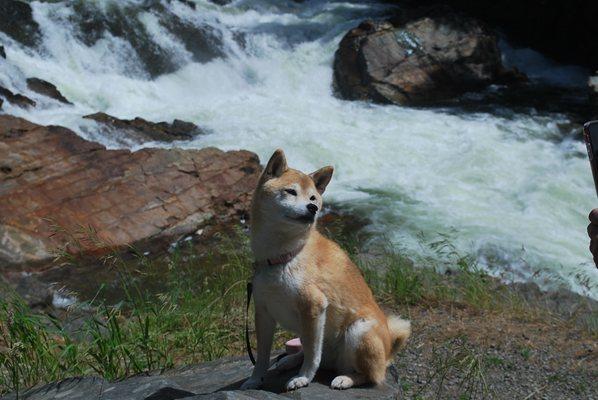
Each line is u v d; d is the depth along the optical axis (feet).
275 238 12.75
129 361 19.06
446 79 57.77
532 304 26.71
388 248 32.50
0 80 44.39
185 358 19.81
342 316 13.42
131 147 41.68
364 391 13.37
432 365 19.03
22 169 34.01
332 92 56.65
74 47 51.29
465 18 62.08
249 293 13.55
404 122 50.08
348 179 41.91
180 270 29.78
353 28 61.62
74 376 16.52
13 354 17.97
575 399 17.97
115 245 31.55
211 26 59.41
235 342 21.15
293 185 12.79
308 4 70.03
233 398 11.85
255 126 46.39
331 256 13.38
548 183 40.98
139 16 55.47
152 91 51.55
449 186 40.91
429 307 24.30
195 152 38.34
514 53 66.69
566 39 66.69
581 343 21.88
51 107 45.03
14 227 30.68
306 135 45.39
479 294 25.55
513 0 68.74
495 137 47.85
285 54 59.57
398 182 41.27
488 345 21.07
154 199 34.63
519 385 18.53
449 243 31.35
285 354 15.06
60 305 26.76
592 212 8.95
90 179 34.78
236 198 36.27
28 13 50.83
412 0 72.13
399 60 57.52
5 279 27.76
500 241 34.19
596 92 55.01
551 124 50.85
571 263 32.86
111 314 20.65
